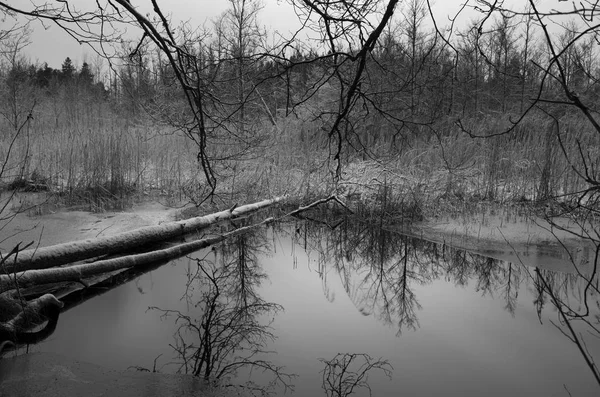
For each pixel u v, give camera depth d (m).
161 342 4.12
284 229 9.05
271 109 9.62
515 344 3.97
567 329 4.24
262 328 4.45
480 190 9.93
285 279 6.10
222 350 3.97
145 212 9.06
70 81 27.33
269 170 11.15
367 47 3.10
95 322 4.58
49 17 3.17
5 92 15.70
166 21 3.65
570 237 7.07
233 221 9.55
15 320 4.21
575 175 8.54
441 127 10.73
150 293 5.48
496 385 3.31
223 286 5.78
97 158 9.73
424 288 5.69
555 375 3.42
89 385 3.32
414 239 8.11
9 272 4.76
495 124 12.02
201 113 4.32
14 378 3.39
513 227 7.88
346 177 10.35
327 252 7.51
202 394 3.22
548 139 9.46
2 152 10.23
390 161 9.91
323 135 10.95
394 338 4.18
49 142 10.88
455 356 3.79
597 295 5.10
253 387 3.31
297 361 3.76
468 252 7.11
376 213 9.73
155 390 3.26
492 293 5.39
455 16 2.75
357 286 5.79
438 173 10.07
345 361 3.74
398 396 3.17
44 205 8.61
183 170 11.03
